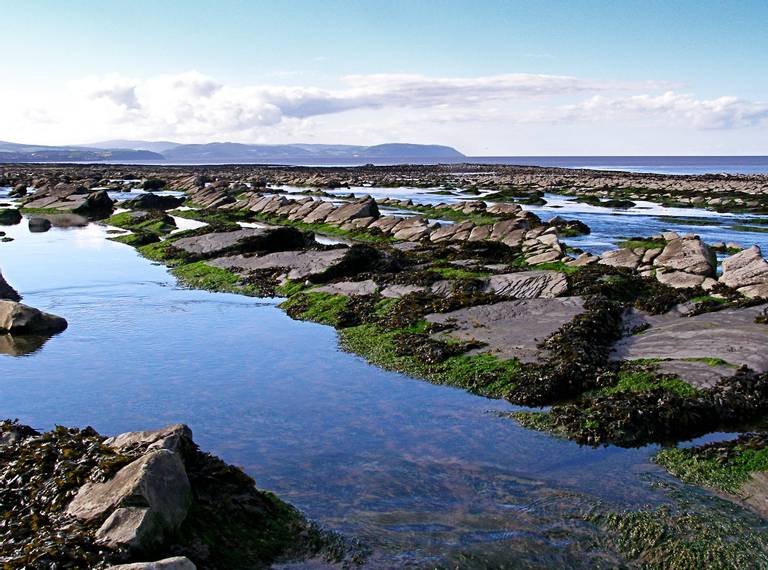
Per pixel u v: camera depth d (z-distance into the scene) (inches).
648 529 394.3
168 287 1168.8
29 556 309.7
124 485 345.4
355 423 571.5
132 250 1592.0
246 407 609.9
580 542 385.4
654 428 530.3
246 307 1013.8
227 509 379.6
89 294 1106.7
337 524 403.9
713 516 408.2
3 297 1035.9
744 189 3309.5
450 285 953.5
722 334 688.4
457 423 567.8
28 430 473.7
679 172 7288.4
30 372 710.5
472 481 463.2
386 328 834.2
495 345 725.3
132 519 325.7
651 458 495.8
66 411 605.0
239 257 1314.0
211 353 776.3
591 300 820.6
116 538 319.0
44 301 1051.9
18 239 1779.0
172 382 677.9
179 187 3779.5
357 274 1097.4
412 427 561.3
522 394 608.1
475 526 402.3
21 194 3277.6
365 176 5319.9
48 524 341.4
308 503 431.8
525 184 3959.2
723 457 478.6
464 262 1156.5
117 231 1979.6
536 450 514.0
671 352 668.1
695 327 725.3
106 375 700.0
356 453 512.1
